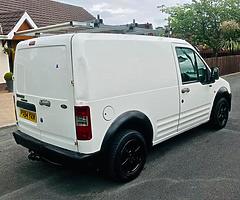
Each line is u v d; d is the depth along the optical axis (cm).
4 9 1719
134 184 391
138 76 405
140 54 410
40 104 396
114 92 371
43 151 393
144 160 421
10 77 1258
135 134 399
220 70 1788
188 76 511
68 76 348
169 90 461
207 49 2022
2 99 1088
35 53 393
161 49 450
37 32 702
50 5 2203
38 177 423
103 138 364
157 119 445
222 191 362
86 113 342
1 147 558
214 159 466
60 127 372
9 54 1369
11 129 691
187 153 496
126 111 390
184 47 506
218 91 604
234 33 1858
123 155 387
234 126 655
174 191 366
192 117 531
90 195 366
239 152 495
